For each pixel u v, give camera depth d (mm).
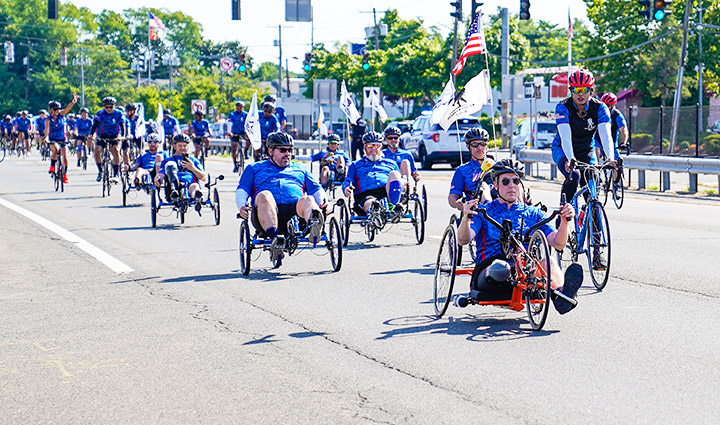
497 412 5949
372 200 14586
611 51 59000
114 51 140500
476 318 8914
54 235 16094
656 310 9141
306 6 29891
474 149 11828
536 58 134875
